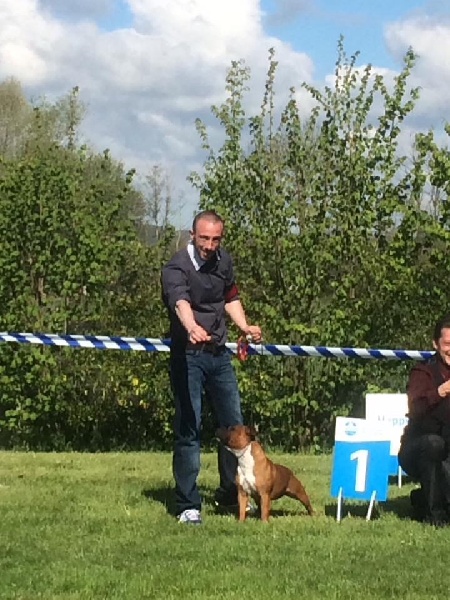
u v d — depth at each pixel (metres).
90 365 14.12
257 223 13.79
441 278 13.16
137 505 7.21
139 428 14.69
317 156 13.78
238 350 7.01
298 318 13.80
